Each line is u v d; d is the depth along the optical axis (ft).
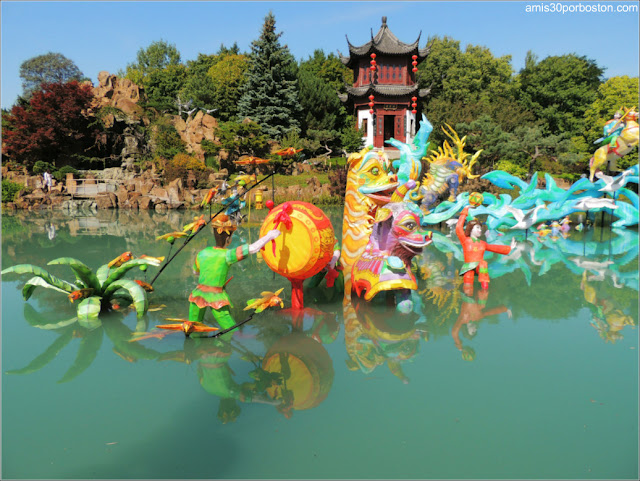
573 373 18.81
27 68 217.77
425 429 14.66
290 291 32.53
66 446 13.75
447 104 157.69
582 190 64.34
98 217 83.35
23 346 22.07
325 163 155.02
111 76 168.25
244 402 16.55
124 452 13.48
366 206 31.04
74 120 137.69
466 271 33.63
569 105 180.96
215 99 183.01
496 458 13.10
